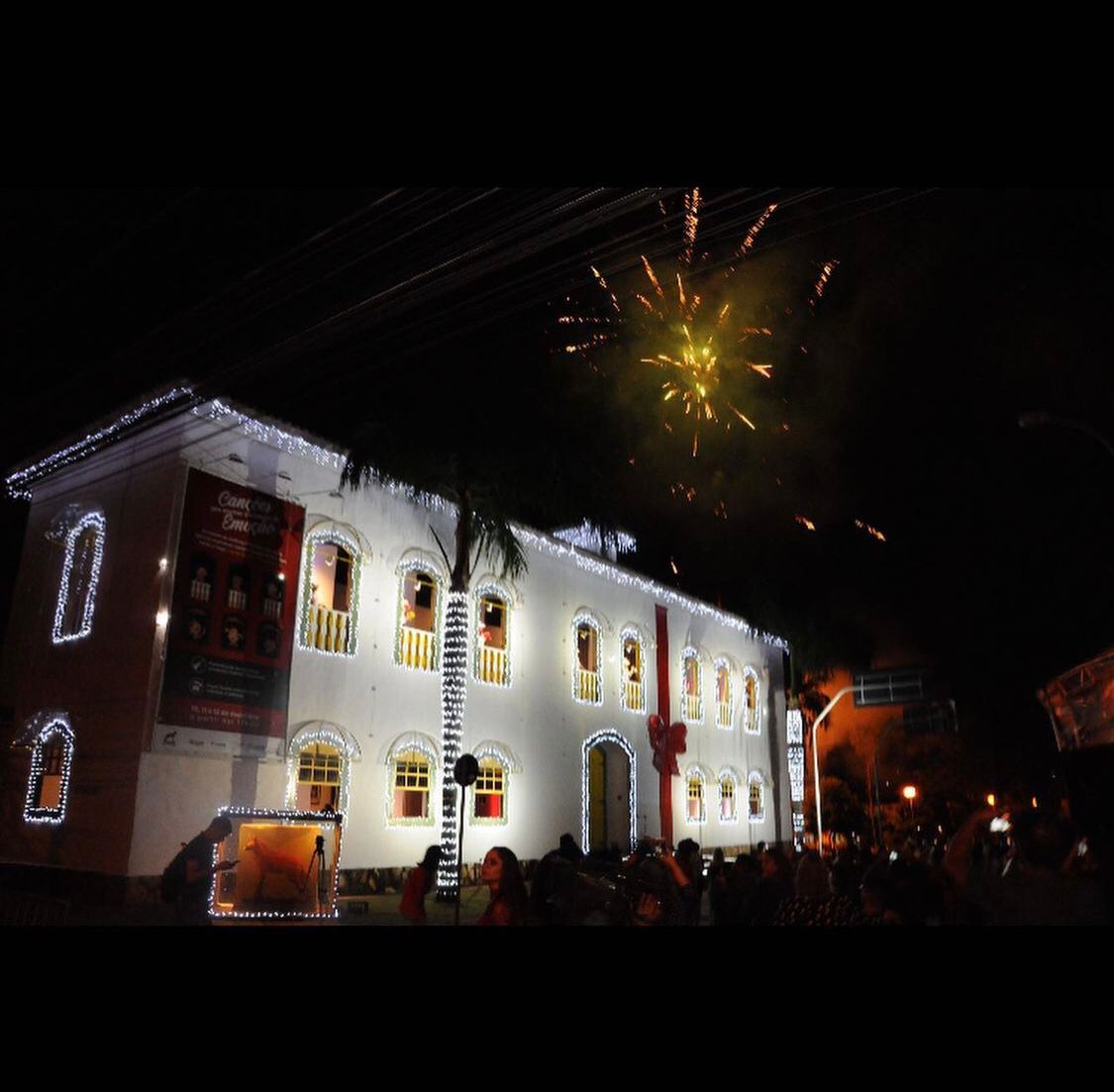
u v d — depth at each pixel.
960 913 4.86
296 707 20.42
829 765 51.91
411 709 23.06
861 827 40.84
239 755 19.20
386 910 18.44
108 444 20.88
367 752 21.73
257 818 14.33
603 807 30.98
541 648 28.11
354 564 22.28
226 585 19.53
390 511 23.45
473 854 24.09
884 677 37.47
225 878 13.92
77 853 18.33
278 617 20.30
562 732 28.31
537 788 26.81
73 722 19.48
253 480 20.42
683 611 36.41
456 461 22.14
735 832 37.06
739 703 39.34
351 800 21.19
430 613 24.58
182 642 18.62
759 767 39.91
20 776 20.31
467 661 25.08
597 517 26.20
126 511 20.00
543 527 29.67
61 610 20.89
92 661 19.55
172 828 18.02
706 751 36.06
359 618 22.17
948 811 43.06
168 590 18.59
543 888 10.27
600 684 30.59
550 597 28.92
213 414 19.78
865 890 5.02
